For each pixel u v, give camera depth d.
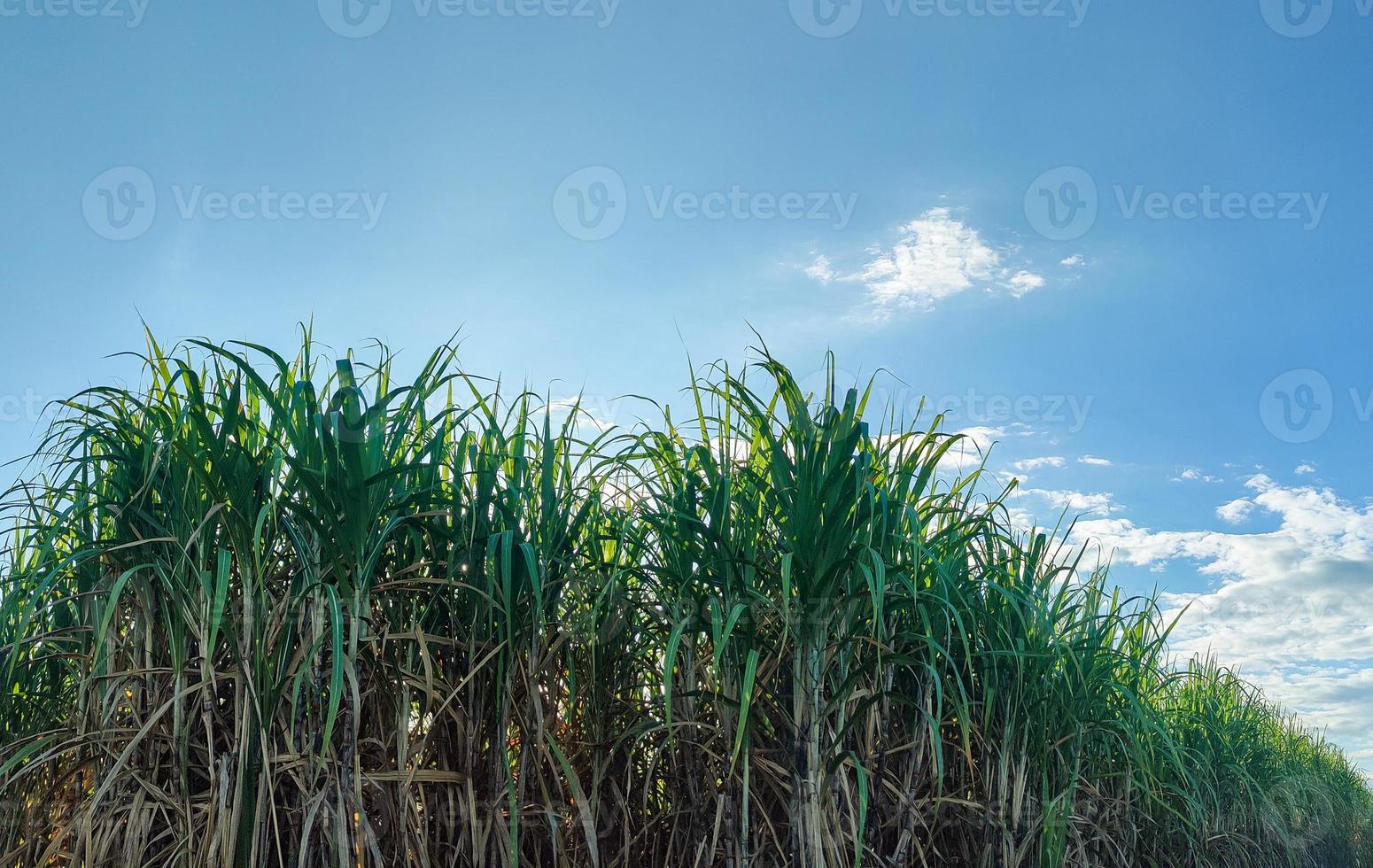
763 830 2.92
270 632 2.51
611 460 3.16
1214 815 5.62
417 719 2.84
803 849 2.70
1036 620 3.64
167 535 2.57
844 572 2.77
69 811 2.74
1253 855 6.24
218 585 2.31
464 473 2.84
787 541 2.81
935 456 3.11
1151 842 4.96
